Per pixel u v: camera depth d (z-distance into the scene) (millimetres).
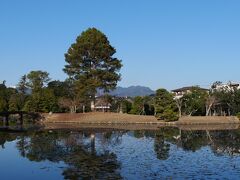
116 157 38750
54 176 29328
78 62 115562
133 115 112812
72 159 37750
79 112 123562
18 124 108938
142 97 124250
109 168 32062
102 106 129500
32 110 121812
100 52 114625
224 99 125250
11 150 46188
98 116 111438
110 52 116562
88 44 113875
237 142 53969
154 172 29953
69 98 126000
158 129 83938
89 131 77438
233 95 127312
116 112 125938
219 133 71562
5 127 93438
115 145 50406
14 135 68250
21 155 41562
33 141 56781
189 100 122750
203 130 80562
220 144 51250
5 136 66188
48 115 117000
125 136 64688
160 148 46625
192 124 104938
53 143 53656
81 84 113250
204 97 123938
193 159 36750
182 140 57250
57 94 140000
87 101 117875
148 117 109688
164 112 106688
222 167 32000
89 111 123375
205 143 52719
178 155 39812
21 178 29156
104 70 114938
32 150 45938
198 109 125625
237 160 35969
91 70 112875
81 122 109062
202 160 36031
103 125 99500
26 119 120125
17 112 110500
